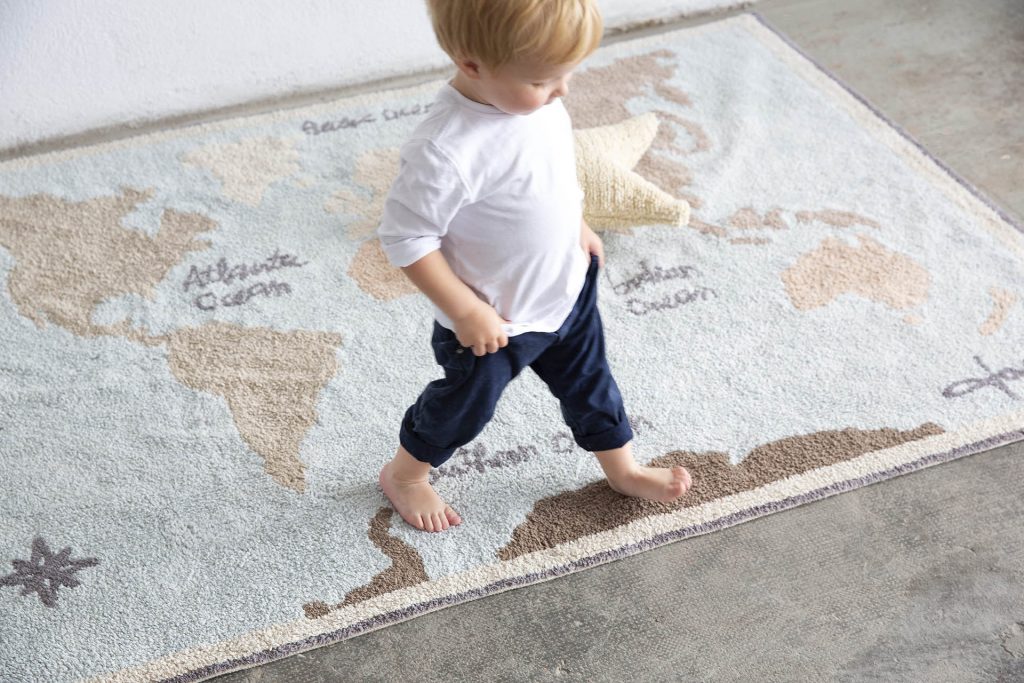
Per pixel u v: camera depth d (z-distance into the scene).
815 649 1.17
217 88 2.02
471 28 0.85
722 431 1.40
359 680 1.15
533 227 0.98
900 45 2.12
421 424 1.16
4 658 1.15
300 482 1.34
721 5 2.23
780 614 1.20
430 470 1.35
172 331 1.54
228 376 1.48
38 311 1.57
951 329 1.53
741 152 1.86
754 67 2.06
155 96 2.00
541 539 1.27
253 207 1.76
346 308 1.58
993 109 1.94
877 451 1.37
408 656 1.17
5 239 1.69
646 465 1.36
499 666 1.16
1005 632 1.18
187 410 1.43
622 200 1.63
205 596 1.22
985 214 1.72
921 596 1.21
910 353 1.50
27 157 1.87
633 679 1.14
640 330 1.54
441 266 0.98
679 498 1.31
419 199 0.93
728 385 1.46
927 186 1.78
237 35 2.09
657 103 1.98
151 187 1.80
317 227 1.72
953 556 1.25
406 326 1.55
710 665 1.15
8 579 1.23
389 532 1.28
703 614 1.20
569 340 1.12
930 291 1.59
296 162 1.86
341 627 1.19
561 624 1.19
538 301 1.06
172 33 2.08
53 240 1.69
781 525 1.29
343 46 2.10
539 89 0.90
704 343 1.52
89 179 1.81
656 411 1.43
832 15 2.21
